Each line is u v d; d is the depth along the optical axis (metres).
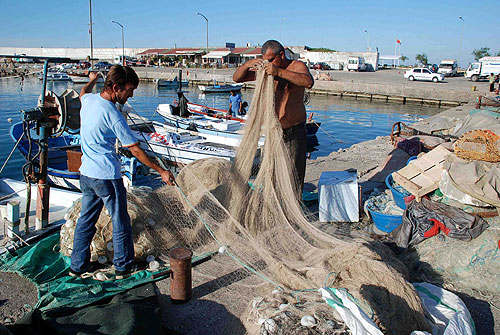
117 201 3.75
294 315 2.84
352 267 3.65
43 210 4.94
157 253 4.38
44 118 4.64
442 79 43.03
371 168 8.84
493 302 3.83
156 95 38.31
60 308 3.36
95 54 105.06
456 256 4.35
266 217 4.60
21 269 4.07
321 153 16.72
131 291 3.70
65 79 47.53
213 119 17.03
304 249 4.41
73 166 8.86
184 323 3.44
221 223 4.80
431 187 5.04
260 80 4.64
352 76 52.47
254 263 4.34
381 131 21.69
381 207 5.63
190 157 12.18
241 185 4.78
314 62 74.12
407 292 3.22
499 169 4.62
